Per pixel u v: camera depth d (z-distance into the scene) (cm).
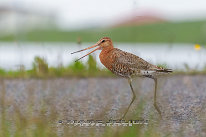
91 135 935
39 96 1407
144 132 950
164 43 4759
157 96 1402
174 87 1571
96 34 6119
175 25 6150
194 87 1570
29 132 960
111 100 1341
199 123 1028
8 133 952
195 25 6169
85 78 1802
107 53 1204
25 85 1619
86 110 1195
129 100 1341
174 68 1936
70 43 5238
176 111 1167
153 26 5800
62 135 940
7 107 1241
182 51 3203
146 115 1123
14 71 1920
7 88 1559
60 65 1889
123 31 5375
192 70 1934
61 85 1622
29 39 5894
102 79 1777
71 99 1358
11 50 3603
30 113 1155
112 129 983
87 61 1905
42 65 1842
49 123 1049
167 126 1005
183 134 935
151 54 2809
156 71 1141
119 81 1725
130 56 1173
